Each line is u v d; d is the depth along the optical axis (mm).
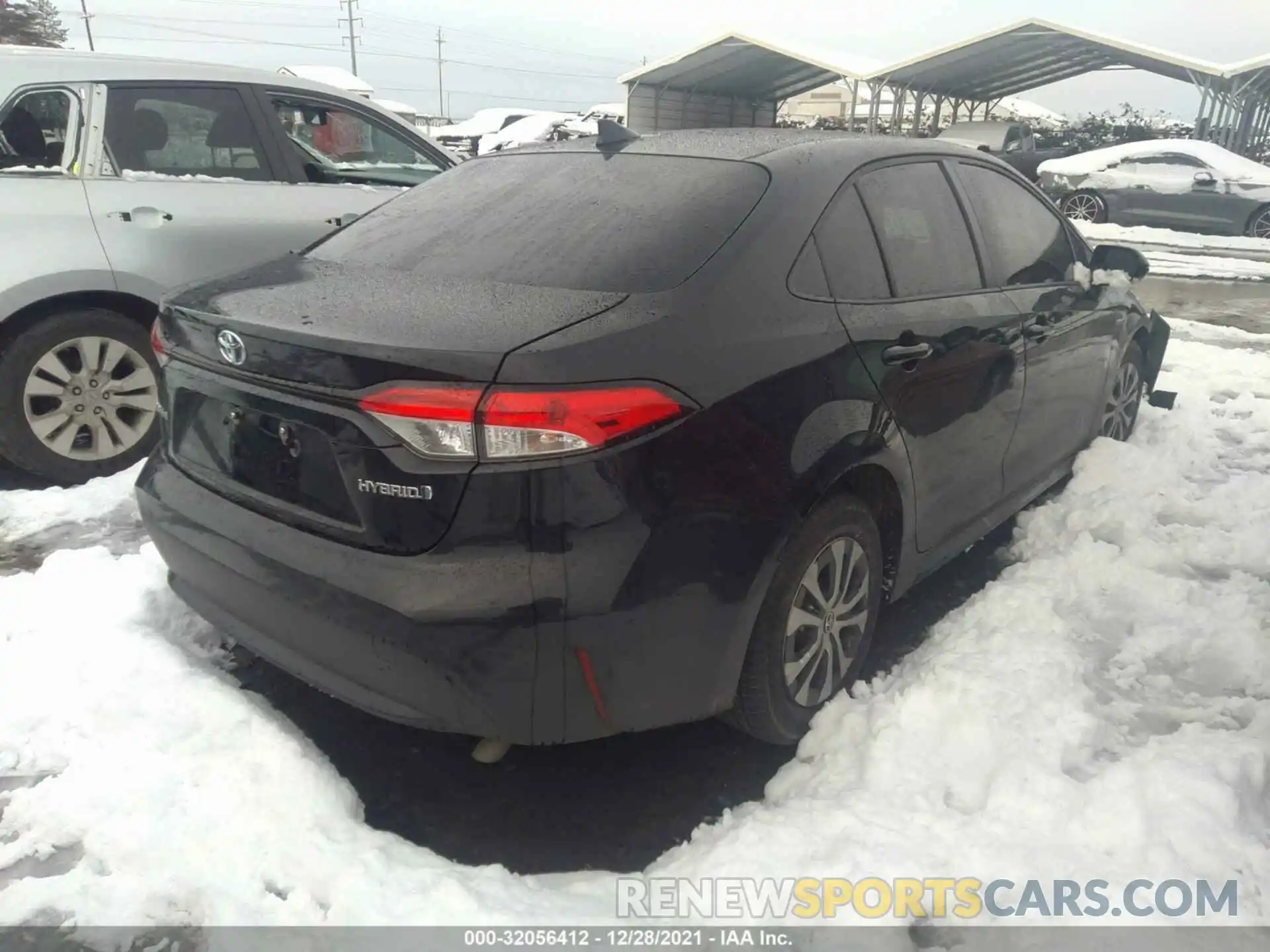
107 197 4641
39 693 2873
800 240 2770
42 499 4426
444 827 2559
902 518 3082
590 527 2172
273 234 5121
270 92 5328
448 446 2141
